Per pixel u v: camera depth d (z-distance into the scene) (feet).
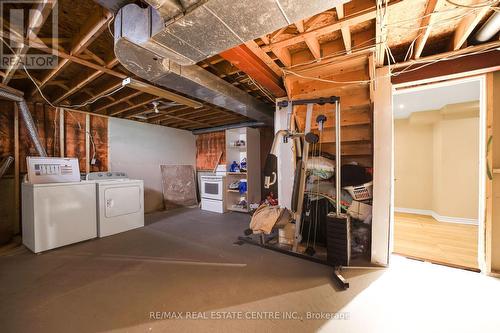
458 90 10.22
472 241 9.55
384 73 7.21
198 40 4.71
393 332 4.49
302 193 8.15
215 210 16.22
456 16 5.03
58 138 12.12
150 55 5.61
